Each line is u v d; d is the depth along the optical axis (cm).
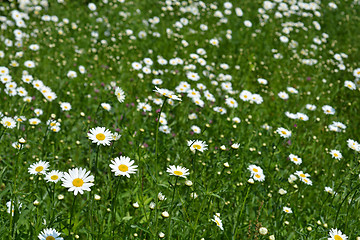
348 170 385
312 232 304
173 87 586
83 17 850
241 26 936
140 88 571
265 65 745
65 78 560
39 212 261
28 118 427
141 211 281
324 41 891
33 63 557
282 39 838
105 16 872
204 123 476
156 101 482
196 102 477
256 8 1100
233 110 475
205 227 285
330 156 454
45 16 770
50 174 257
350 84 596
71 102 500
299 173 357
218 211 311
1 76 464
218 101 565
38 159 339
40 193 272
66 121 430
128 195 302
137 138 370
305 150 460
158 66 661
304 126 533
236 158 368
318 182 408
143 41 768
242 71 704
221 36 861
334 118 567
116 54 678
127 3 944
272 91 634
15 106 448
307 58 791
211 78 618
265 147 409
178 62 646
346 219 299
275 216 325
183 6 993
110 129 393
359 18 1134
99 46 709
